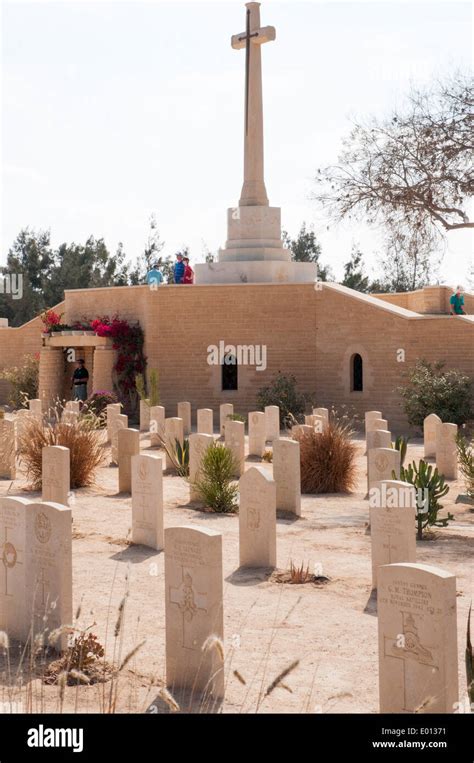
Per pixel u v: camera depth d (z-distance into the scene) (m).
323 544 13.15
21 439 19.42
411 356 31.30
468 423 28.69
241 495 11.95
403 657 6.38
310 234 65.81
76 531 14.09
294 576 10.93
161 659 8.16
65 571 8.35
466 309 38.81
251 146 36.50
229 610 9.70
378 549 10.74
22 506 8.87
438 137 22.56
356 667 7.85
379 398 32.19
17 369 43.06
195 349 34.72
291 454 15.46
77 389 35.00
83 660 7.84
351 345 32.91
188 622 7.58
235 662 8.00
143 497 13.16
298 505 15.45
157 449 25.52
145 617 9.42
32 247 63.50
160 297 34.94
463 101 22.47
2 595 9.15
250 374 34.34
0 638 6.65
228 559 12.24
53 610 8.42
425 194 22.44
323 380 33.66
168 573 7.79
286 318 34.09
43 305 60.06
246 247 36.44
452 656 6.18
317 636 8.75
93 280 59.66
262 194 36.66
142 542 13.21
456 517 15.46
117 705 6.93
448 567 11.52
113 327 35.09
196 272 36.53
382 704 6.52
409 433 30.72
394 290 61.00
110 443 25.94
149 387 34.91
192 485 16.89
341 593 10.43
